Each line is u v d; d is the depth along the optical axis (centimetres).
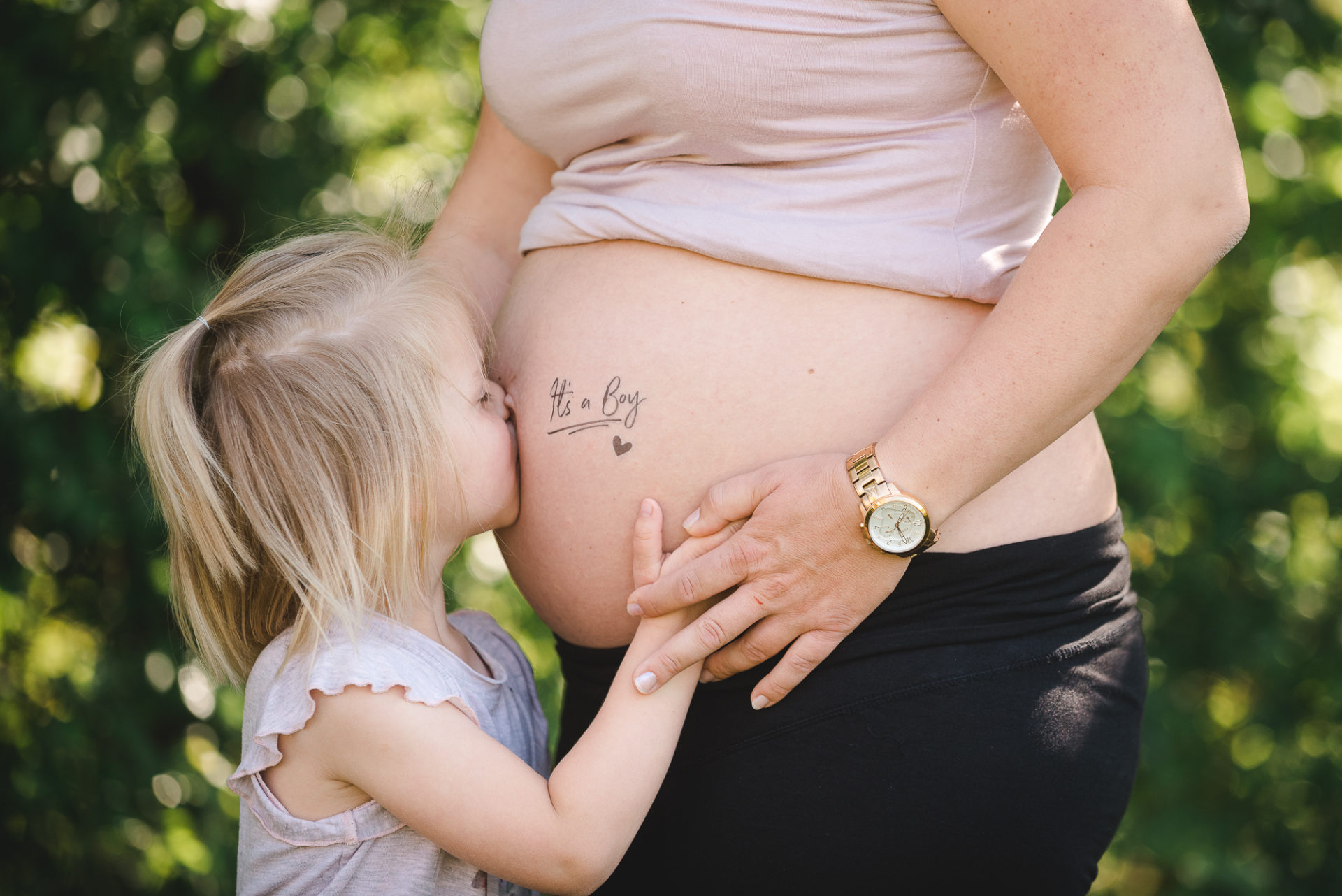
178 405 114
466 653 126
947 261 103
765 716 107
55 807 230
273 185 252
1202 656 304
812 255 104
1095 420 117
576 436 115
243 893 118
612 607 116
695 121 104
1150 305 89
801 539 98
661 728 106
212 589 120
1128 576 117
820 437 106
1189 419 304
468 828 105
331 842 110
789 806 105
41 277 233
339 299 117
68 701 234
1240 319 310
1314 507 308
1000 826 102
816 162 105
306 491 111
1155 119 87
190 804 240
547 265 123
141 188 247
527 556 123
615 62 105
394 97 290
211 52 238
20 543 238
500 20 116
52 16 232
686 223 108
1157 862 313
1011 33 91
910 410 96
